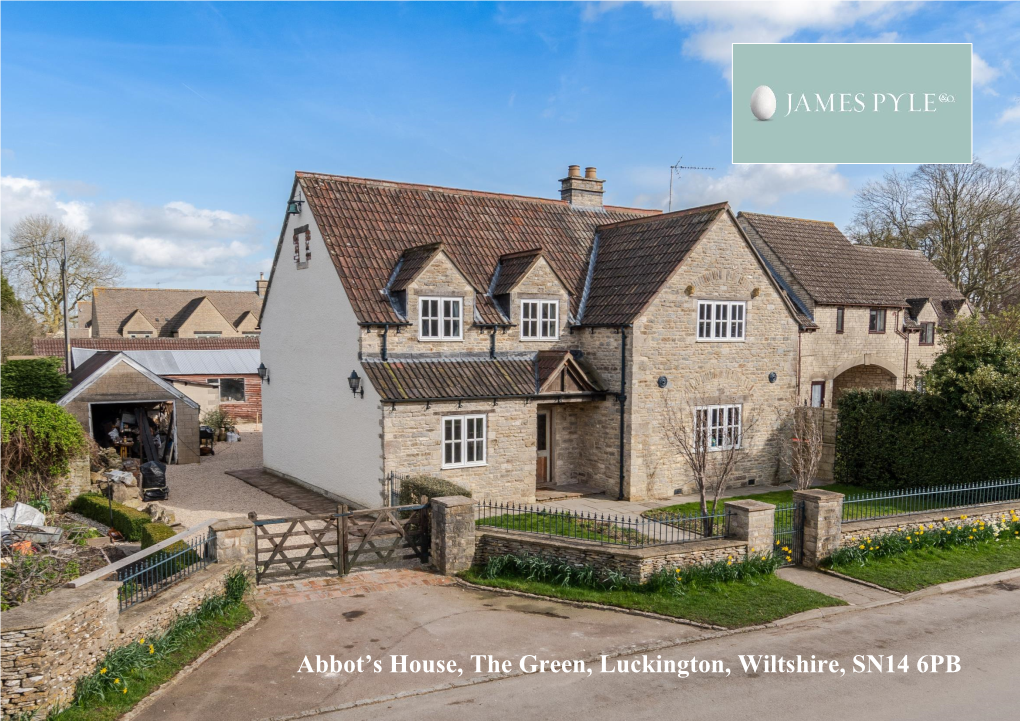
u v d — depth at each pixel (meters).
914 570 15.23
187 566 12.30
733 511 14.94
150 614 10.59
